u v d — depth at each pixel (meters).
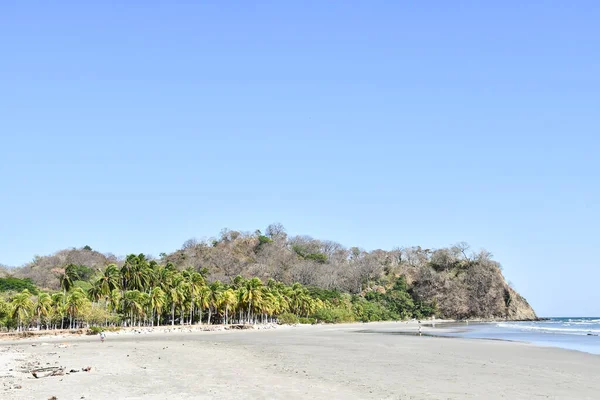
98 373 40.16
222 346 74.00
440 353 62.06
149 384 34.44
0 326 119.19
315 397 29.80
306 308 192.75
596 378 39.28
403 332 129.38
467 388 33.62
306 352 63.19
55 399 28.69
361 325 186.38
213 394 30.66
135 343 82.19
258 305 163.62
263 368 44.62
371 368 44.97
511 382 36.56
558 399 30.00
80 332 116.00
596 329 160.00
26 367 44.78
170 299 147.25
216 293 156.62
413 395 30.84
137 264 144.62
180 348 69.06
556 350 67.50
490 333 126.25
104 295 138.25
